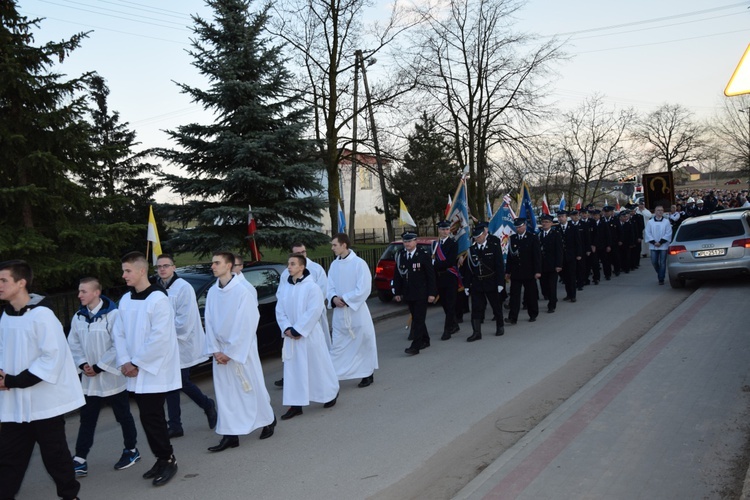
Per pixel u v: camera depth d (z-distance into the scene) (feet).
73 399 15.31
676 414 19.80
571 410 20.66
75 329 18.24
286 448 19.54
